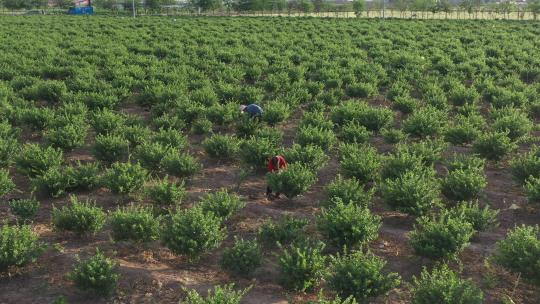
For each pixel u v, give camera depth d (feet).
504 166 39.09
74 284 22.22
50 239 26.89
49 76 67.67
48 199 32.09
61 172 35.53
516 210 31.27
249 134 44.47
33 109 45.11
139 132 40.98
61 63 72.43
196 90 55.36
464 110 51.16
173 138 39.22
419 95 63.67
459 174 31.76
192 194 33.40
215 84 60.95
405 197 28.53
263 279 23.67
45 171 33.53
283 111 47.65
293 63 79.20
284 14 248.32
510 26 134.21
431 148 37.47
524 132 43.04
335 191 29.60
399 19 173.06
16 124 46.34
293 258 23.15
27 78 61.36
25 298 21.93
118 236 25.45
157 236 25.54
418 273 24.29
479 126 45.68
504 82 64.44
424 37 110.01
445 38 105.60
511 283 23.41
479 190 31.40
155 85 58.80
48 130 43.34
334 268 21.93
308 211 30.94
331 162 39.83
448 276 21.68
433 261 24.95
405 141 43.73
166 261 25.05
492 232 28.53
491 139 38.24
